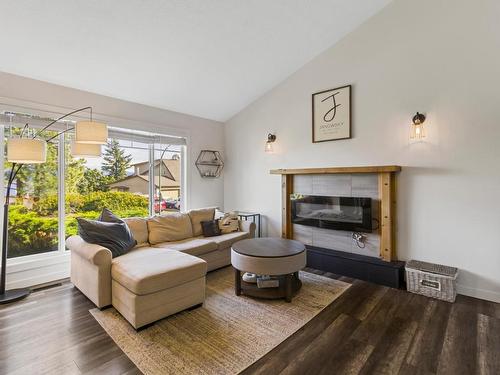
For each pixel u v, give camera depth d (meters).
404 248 3.18
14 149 2.51
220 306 2.55
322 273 3.45
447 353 1.87
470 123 2.74
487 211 2.67
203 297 2.56
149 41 2.92
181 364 1.76
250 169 4.81
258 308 2.51
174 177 4.60
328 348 1.93
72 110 3.35
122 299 2.30
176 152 4.62
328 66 3.77
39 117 3.14
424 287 2.77
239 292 2.80
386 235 3.19
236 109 4.87
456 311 2.45
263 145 4.60
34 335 2.07
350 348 1.93
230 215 4.12
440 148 2.91
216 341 2.01
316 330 2.15
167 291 2.30
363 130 3.48
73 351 1.89
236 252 2.73
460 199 2.81
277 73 4.09
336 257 3.42
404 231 3.17
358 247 3.52
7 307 2.52
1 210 2.98
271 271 2.55
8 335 2.07
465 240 2.79
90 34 2.66
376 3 3.19
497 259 2.63
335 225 3.62
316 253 3.61
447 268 2.82
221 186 5.23
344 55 3.62
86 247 2.58
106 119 3.64
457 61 2.80
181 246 3.23
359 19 3.39
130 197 4.09
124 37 2.79
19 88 2.96
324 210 3.81
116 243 2.76
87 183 3.66
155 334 2.10
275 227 4.49
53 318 2.32
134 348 1.92
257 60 3.70
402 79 3.16
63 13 2.41
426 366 1.74
